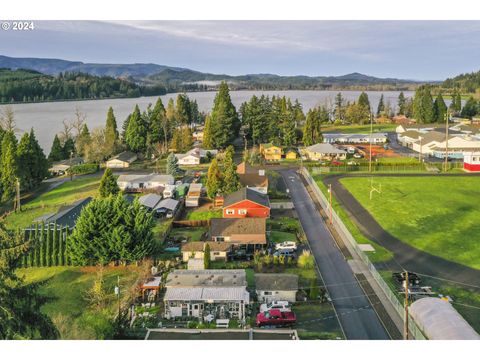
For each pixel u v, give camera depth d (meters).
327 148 120.69
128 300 45.28
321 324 40.25
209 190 80.06
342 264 53.62
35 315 28.33
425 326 36.56
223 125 131.88
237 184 79.75
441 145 119.50
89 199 77.94
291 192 86.75
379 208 73.94
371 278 49.62
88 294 46.84
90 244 52.28
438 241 59.41
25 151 93.31
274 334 36.34
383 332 38.75
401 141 142.38
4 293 27.19
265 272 52.12
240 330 37.12
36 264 55.50
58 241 56.62
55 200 86.88
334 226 67.00
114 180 77.00
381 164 106.81
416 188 86.19
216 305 42.78
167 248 58.97
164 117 143.38
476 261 52.97
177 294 43.19
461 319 36.44
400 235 61.91
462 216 69.12
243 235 59.47
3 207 83.75
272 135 138.62
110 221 53.56
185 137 134.88
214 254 56.00
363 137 142.75
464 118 199.38
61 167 112.06
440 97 184.75
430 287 46.72
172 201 77.75
